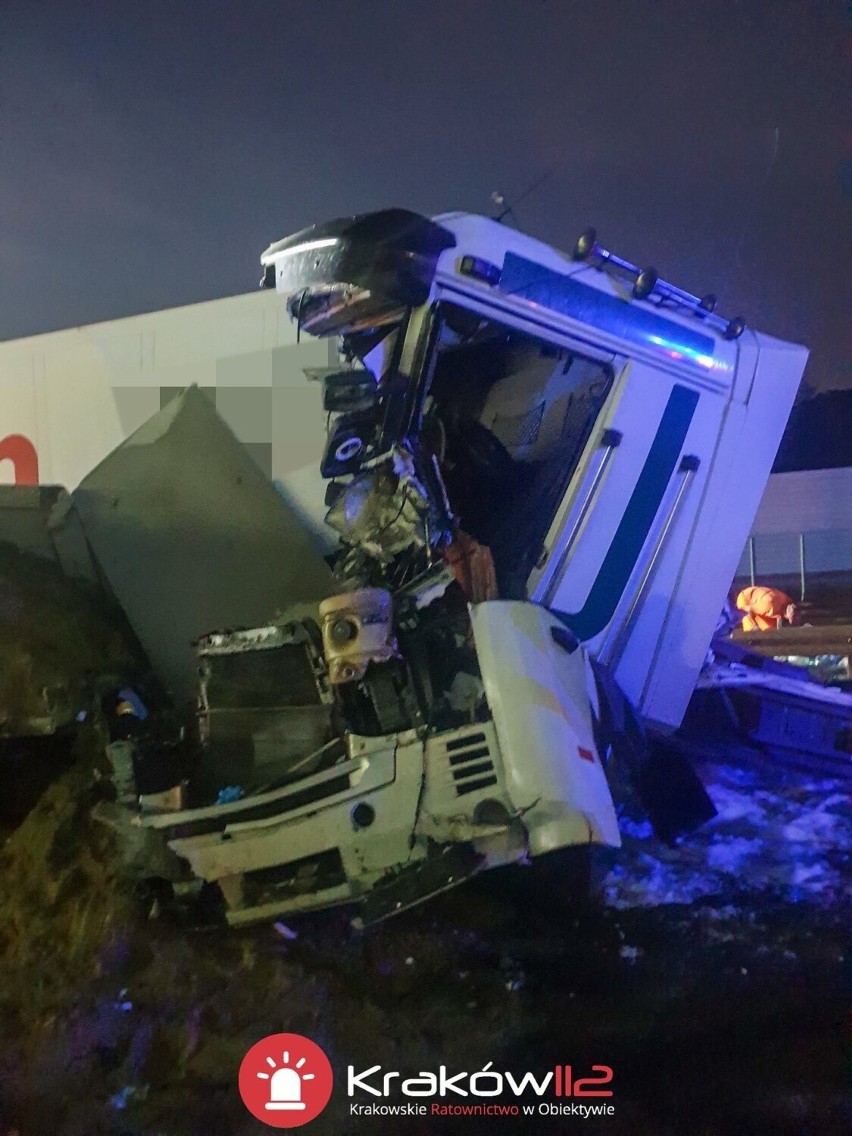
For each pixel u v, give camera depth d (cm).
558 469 432
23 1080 291
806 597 1496
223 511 426
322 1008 317
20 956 324
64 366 545
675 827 438
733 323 473
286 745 333
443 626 332
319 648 337
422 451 372
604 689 380
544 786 301
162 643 405
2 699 341
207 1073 293
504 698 312
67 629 367
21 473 556
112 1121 276
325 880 310
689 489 460
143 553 413
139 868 320
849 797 500
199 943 329
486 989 329
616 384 430
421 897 298
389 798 308
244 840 311
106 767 345
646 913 381
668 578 457
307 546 424
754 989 332
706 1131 267
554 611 422
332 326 382
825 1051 298
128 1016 310
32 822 345
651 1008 322
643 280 426
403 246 357
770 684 521
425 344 368
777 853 436
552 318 401
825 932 369
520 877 347
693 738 505
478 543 398
